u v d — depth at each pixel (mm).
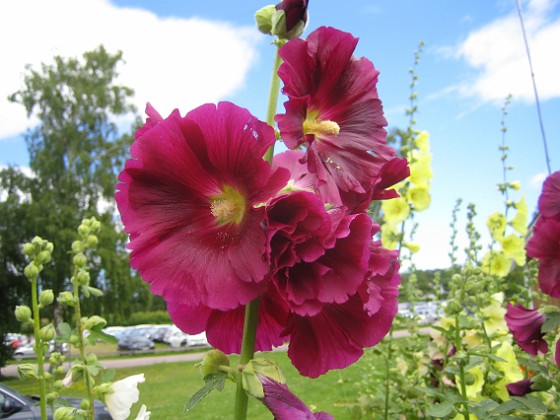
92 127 25688
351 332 1156
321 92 1238
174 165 1063
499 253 3580
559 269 2139
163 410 10000
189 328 1208
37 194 24453
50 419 5949
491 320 2807
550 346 2461
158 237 1068
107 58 26719
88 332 1836
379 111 1291
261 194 1026
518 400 1889
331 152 1244
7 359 20594
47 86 24969
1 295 23781
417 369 3199
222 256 1036
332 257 1051
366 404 3031
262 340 1233
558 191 2205
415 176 3275
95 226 2002
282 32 1230
